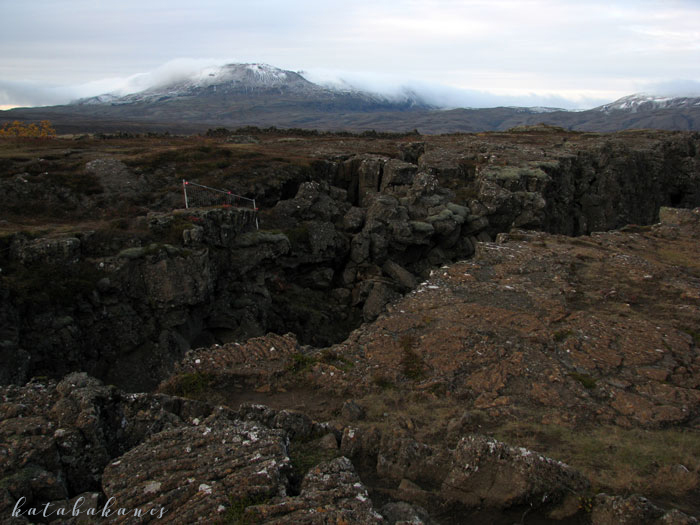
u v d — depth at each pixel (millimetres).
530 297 15609
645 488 7285
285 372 12141
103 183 26828
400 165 33594
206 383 11852
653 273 17438
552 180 34781
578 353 12320
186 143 43000
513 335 13195
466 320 14086
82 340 16906
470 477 6840
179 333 19000
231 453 7031
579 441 9023
